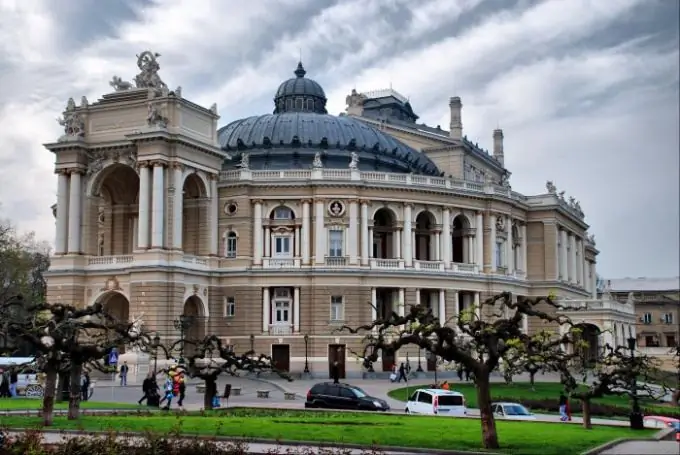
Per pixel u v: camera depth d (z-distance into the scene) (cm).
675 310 18488
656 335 18600
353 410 6209
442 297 11019
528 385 9150
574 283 13788
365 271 10538
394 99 15562
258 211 10656
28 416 5269
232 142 11806
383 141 12281
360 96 14712
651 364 8656
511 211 12281
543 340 5266
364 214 10762
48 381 4762
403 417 5584
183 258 9850
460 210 11594
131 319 9475
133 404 6588
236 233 10606
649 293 18800
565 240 13400
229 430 4534
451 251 11381
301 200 10681
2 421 4834
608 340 12125
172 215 9706
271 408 6259
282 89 13512
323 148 11512
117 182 10675
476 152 14362
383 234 11419
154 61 10012
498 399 7450
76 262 9956
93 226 10150
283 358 10375
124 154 9950
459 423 5175
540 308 12588
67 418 5028
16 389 7188
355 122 12481
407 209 11050
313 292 10412
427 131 14275
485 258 11775
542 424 5459
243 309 10412
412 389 8194
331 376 10081
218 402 6362
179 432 3791
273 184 10638
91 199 10125
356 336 10362
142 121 9862
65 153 10100
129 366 8981
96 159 10100
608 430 5209
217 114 10588
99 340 5862
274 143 11550
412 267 10931
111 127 10031
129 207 10769
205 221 10444
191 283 9975
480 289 11531
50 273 9981
